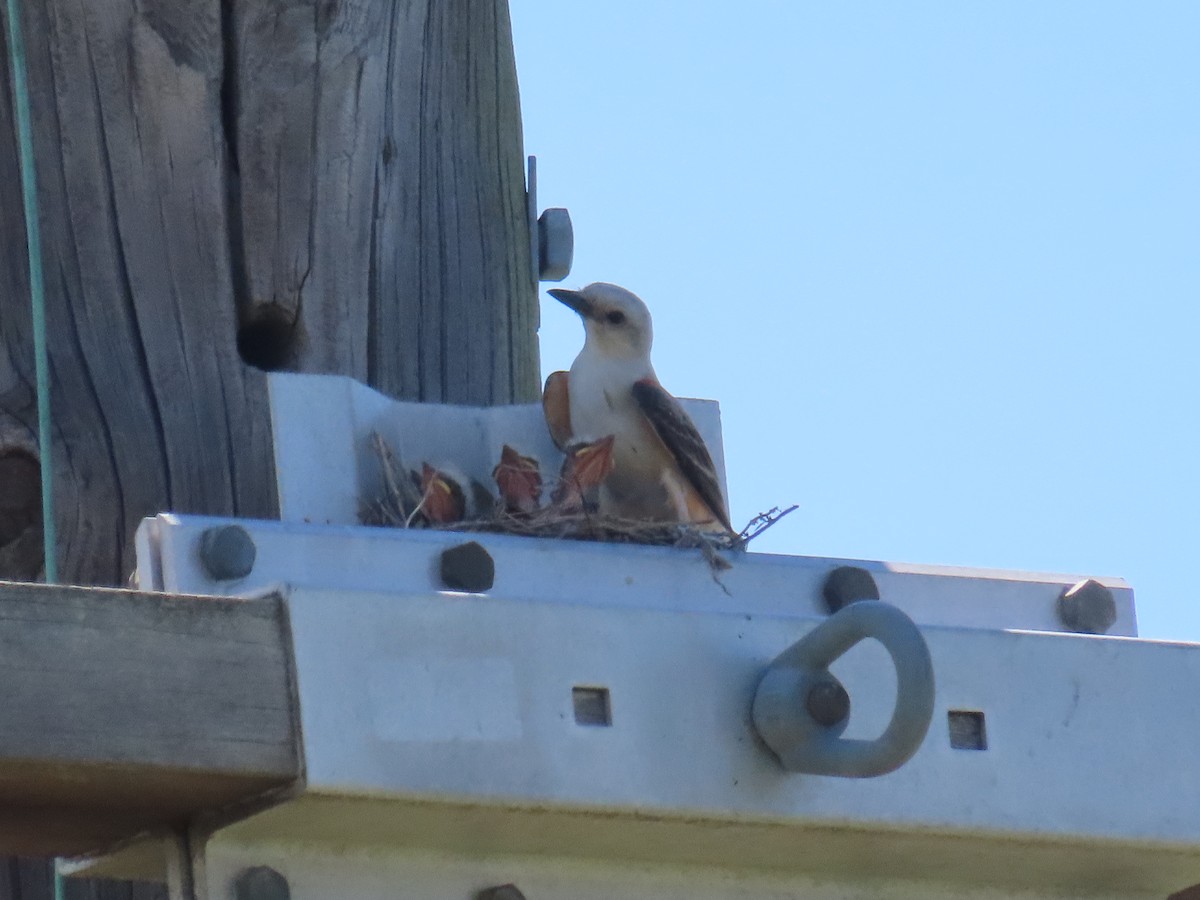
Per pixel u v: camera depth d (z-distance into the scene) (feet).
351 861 21.26
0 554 31.91
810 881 24.13
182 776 19.47
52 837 21.81
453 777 20.18
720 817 21.61
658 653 21.71
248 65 32.22
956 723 23.25
